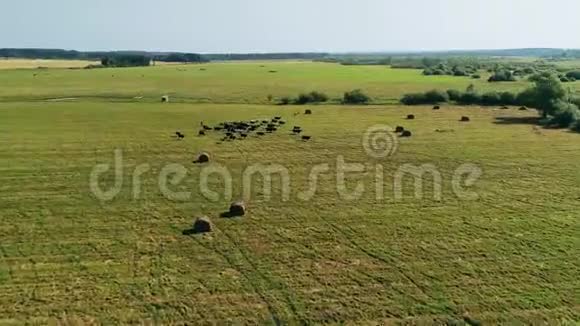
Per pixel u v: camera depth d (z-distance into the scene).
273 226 33.72
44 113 77.38
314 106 89.25
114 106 85.69
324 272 27.25
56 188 41.12
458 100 94.62
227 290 25.33
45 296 24.56
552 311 23.59
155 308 23.66
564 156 52.50
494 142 59.25
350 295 24.94
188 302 24.19
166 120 73.00
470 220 34.78
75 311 23.34
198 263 28.23
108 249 29.94
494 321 22.86
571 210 36.62
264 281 26.25
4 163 48.41
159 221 34.47
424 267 27.84
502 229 33.16
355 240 31.48
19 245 30.38
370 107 88.56
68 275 26.67
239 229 33.16
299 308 23.80
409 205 37.81
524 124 71.94
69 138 59.75
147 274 26.88
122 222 34.22
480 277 26.72
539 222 34.34
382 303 24.23
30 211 36.00
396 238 31.80
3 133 62.12
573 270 27.44
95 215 35.44
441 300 24.52
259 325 22.56
